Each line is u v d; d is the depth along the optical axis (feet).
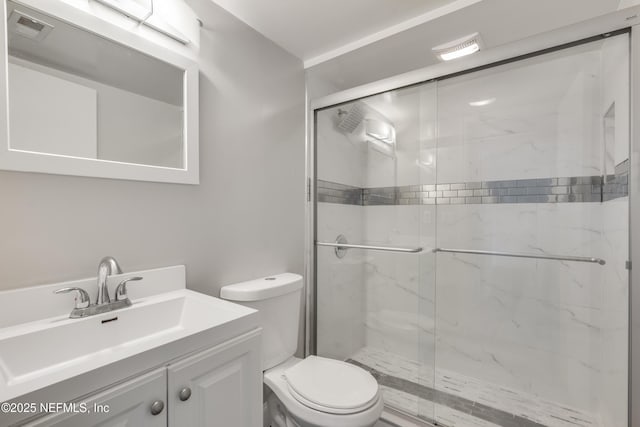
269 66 5.72
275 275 5.75
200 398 2.76
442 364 6.69
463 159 6.23
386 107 6.17
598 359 5.16
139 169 3.70
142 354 2.35
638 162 3.76
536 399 5.75
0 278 2.81
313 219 6.77
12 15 2.88
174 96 4.09
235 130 5.05
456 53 5.56
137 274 3.69
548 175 5.52
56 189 3.13
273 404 4.83
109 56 3.53
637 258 3.79
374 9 4.98
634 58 3.76
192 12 4.18
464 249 6.39
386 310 6.51
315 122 6.77
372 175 6.40
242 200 5.16
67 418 1.96
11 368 2.48
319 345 6.66
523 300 5.89
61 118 3.15
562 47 4.32
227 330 3.01
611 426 4.69
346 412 3.66
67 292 3.05
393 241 6.32
